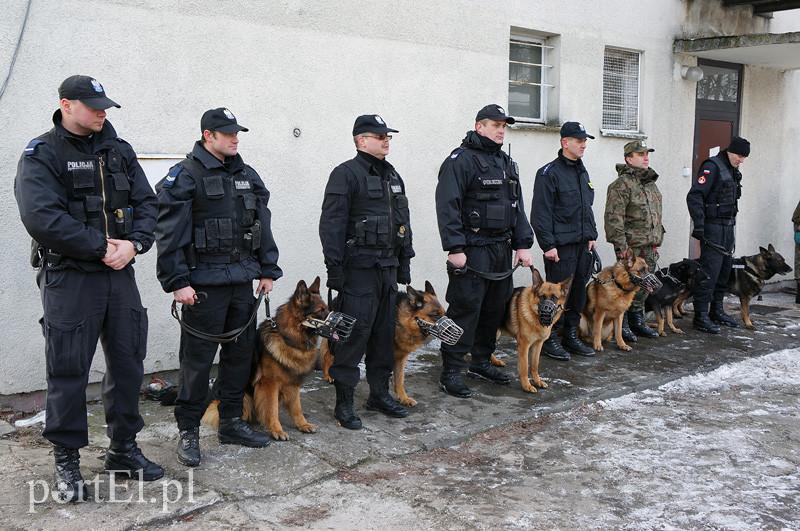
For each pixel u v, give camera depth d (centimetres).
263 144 531
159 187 353
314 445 402
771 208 1036
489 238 496
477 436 437
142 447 391
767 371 606
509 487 364
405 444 412
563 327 639
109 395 335
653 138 857
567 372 578
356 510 331
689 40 848
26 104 424
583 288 621
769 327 780
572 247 595
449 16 643
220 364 393
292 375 403
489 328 539
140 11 463
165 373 501
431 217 652
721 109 945
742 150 734
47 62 429
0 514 306
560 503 346
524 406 488
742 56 896
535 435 444
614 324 669
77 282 310
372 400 464
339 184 415
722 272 770
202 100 497
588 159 783
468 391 506
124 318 329
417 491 354
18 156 423
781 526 327
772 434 454
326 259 416
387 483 362
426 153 641
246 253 377
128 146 337
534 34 737
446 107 651
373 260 424
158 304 491
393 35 604
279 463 376
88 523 302
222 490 342
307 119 554
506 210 496
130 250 319
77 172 306
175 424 429
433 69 636
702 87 918
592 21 768
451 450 414
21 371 436
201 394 370
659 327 725
